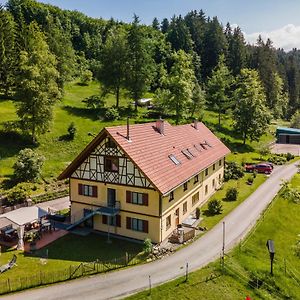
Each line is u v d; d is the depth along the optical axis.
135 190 36.50
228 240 36.72
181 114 88.56
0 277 29.19
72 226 38.44
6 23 88.50
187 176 40.31
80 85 116.19
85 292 27.38
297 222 44.75
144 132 41.28
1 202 45.94
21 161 52.56
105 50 91.12
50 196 49.91
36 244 35.75
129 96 93.44
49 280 28.84
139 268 31.05
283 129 102.88
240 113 87.00
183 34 156.25
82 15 194.12
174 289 27.73
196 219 42.47
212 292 27.86
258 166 66.69
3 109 76.75
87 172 39.31
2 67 84.62
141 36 91.44
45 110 64.12
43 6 171.88
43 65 65.81
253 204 48.19
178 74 87.00
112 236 37.94
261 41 157.00
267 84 132.38
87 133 73.75
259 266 32.81
